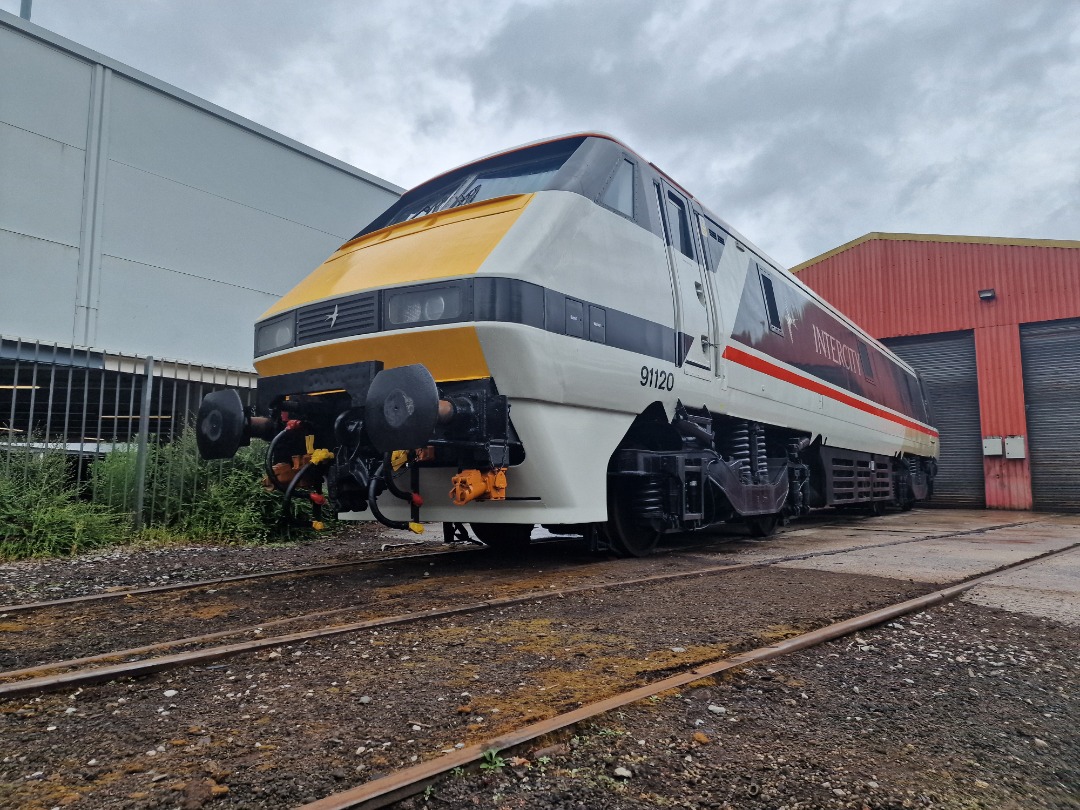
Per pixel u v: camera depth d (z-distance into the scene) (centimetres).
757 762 212
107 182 1241
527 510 512
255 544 774
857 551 726
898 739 233
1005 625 396
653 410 619
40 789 189
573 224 514
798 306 938
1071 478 1789
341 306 505
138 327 1268
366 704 253
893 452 1378
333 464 516
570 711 245
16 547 650
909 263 2056
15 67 1142
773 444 901
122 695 263
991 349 1911
